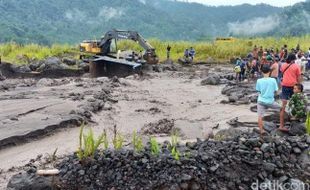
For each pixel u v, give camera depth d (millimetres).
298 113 11141
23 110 15664
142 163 7934
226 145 8602
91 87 23016
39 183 7891
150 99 19969
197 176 7730
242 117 13875
